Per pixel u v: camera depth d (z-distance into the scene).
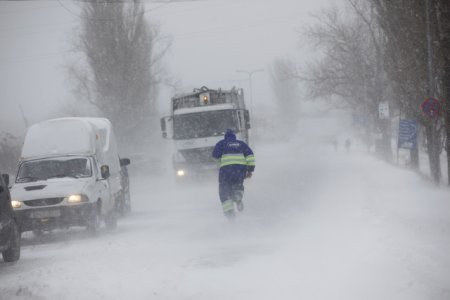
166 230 26.06
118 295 13.45
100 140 33.91
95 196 28.47
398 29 47.28
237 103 57.06
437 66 42.81
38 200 27.41
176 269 16.05
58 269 17.38
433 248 16.39
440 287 11.98
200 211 33.69
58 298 13.56
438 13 37.91
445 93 38.44
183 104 55.38
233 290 13.07
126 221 33.72
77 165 30.20
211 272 15.33
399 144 52.88
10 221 21.75
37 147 31.28
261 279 14.01
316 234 20.44
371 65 87.56
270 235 21.19
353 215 24.41
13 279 16.78
